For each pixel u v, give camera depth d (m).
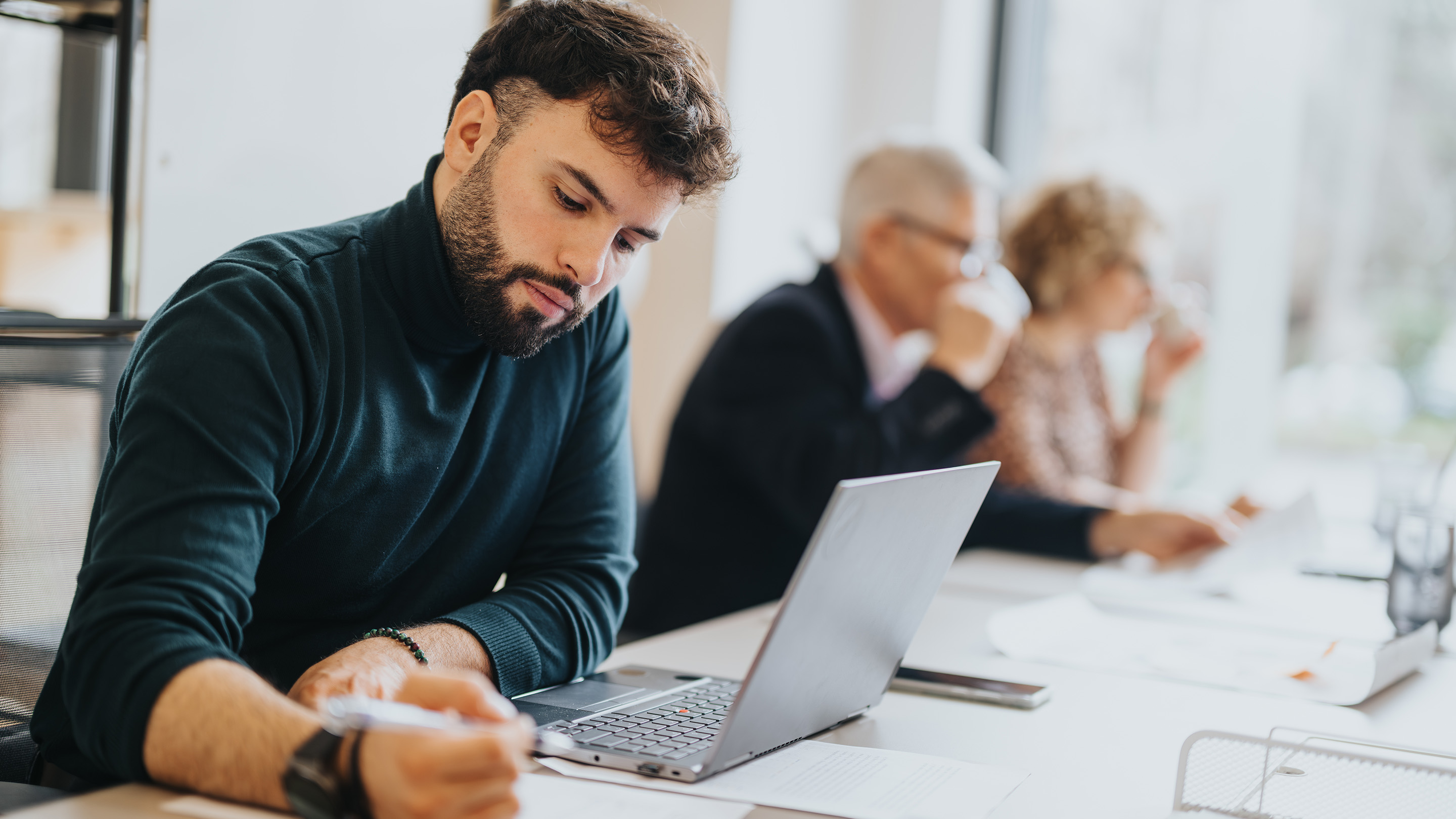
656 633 2.03
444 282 1.00
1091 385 2.64
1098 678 1.16
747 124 2.87
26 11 1.41
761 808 0.74
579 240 0.94
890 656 0.96
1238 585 1.72
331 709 0.61
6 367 1.04
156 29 1.66
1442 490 2.47
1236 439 3.01
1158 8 3.09
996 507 2.05
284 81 1.85
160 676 0.72
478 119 0.98
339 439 0.96
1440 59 2.81
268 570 0.98
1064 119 3.21
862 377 2.09
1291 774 0.79
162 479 0.80
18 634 1.04
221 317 0.87
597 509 1.19
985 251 2.19
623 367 1.26
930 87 3.15
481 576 1.14
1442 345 2.83
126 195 1.38
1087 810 0.78
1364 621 1.49
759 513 2.01
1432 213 2.83
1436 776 0.77
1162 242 2.41
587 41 0.92
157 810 0.69
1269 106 2.96
